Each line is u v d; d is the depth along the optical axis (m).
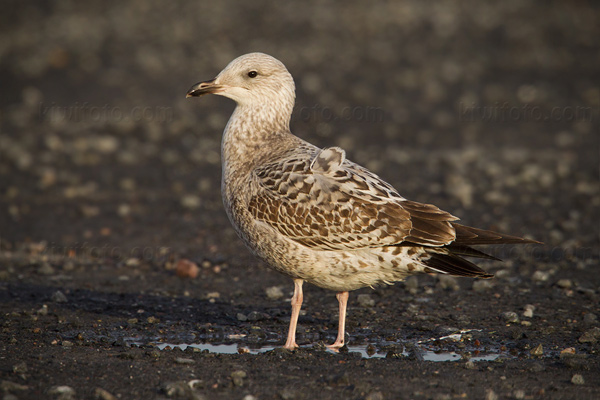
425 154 20.34
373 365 8.47
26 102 24.81
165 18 35.34
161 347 9.30
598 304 10.91
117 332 9.80
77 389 7.57
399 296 11.45
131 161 19.98
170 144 21.50
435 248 8.92
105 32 33.06
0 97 25.31
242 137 9.93
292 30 33.47
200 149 21.00
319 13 35.69
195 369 8.23
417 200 16.81
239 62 10.05
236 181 9.69
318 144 20.95
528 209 16.22
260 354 8.87
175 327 10.11
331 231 8.84
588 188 17.48
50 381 7.75
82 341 9.28
